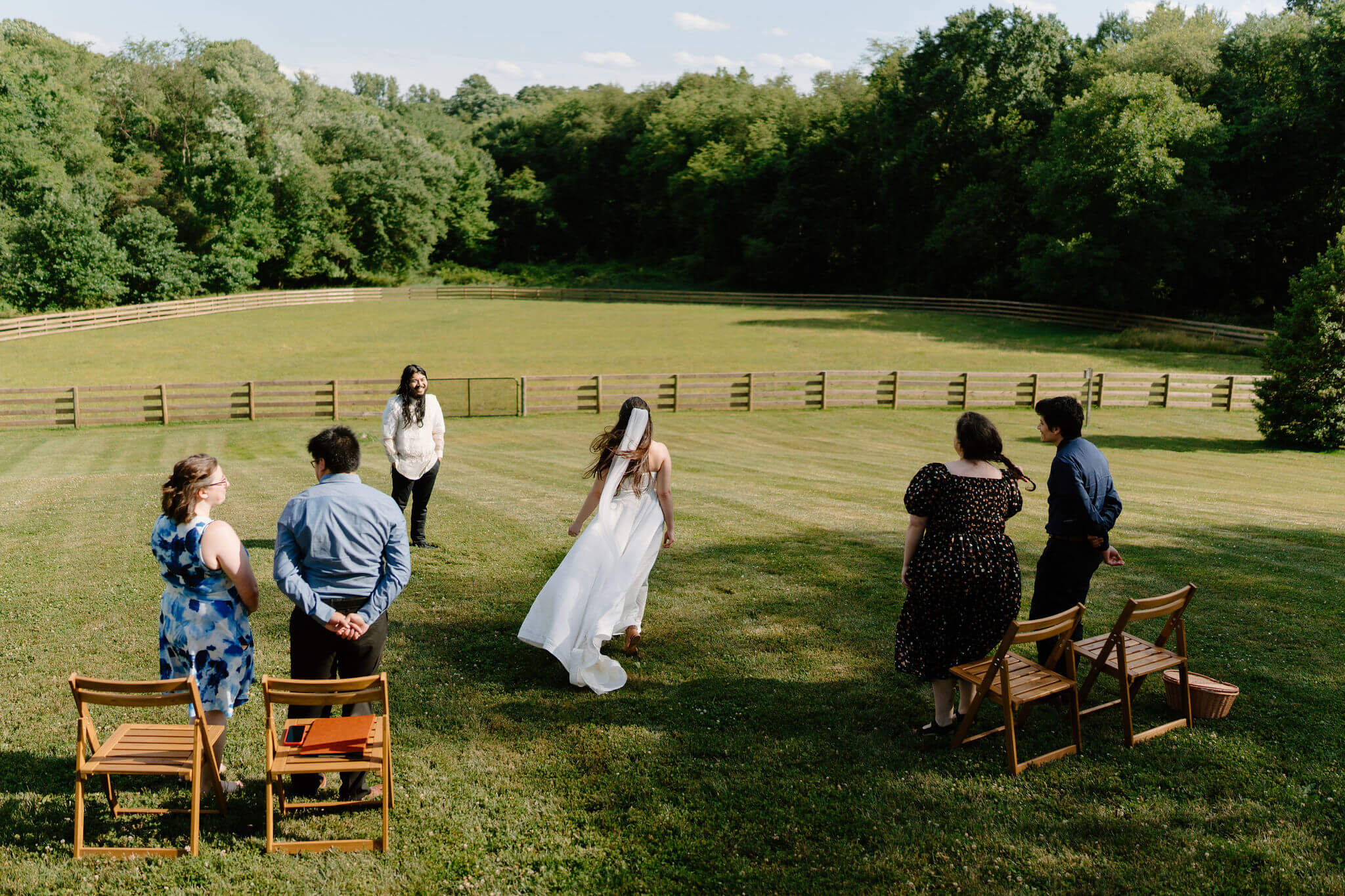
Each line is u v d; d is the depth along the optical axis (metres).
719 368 32.03
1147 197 40.84
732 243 74.88
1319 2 49.09
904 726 4.77
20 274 49.19
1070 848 3.67
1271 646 5.81
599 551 5.38
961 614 4.37
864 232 67.31
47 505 10.98
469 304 61.81
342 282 71.44
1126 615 4.35
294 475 13.76
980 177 57.00
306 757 3.68
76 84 62.78
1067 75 54.22
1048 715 4.88
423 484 8.28
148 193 58.75
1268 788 4.08
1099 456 4.78
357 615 3.89
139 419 22.80
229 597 3.99
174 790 4.16
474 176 82.25
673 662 5.61
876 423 22.80
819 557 8.06
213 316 51.81
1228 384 24.94
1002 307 50.28
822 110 73.62
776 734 4.68
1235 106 44.84
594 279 78.06
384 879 3.52
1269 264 47.16
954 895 3.40
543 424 22.66
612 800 4.07
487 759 4.44
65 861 3.60
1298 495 13.72
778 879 3.50
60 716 4.84
